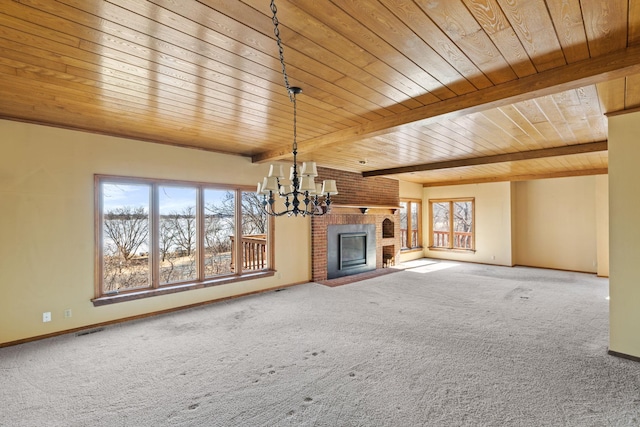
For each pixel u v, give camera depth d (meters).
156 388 2.46
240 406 2.23
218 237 5.09
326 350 3.11
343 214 6.86
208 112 3.14
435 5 1.54
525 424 2.01
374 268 7.62
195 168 4.67
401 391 2.39
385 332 3.58
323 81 2.41
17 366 2.83
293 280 5.93
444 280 6.41
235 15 1.61
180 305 4.46
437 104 2.84
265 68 2.21
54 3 1.51
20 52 1.99
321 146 4.07
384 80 2.40
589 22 1.66
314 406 2.22
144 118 3.36
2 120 3.28
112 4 1.52
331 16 1.62
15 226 3.35
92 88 2.56
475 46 1.92
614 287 2.97
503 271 7.45
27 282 3.40
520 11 1.58
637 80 2.32
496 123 3.50
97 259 3.84
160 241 4.48
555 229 7.78
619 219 2.95
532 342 3.28
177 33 1.78
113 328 3.76
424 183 9.72
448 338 3.40
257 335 3.51
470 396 2.32
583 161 5.86
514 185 8.35
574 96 2.67
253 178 5.33
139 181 4.16
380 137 4.15
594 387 2.43
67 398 2.34
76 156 3.71
